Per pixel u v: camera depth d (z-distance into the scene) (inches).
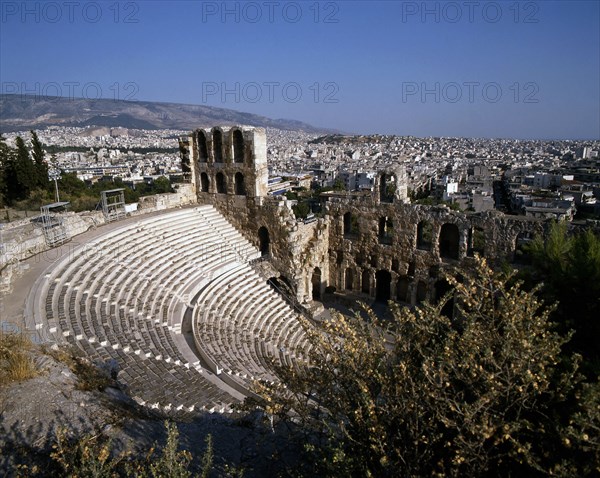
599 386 379.9
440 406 425.1
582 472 366.6
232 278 1647.4
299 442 583.2
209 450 466.3
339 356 506.3
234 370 1084.5
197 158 2011.6
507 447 425.1
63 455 423.5
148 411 689.0
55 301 1025.5
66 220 1491.1
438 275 1616.6
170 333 1160.8
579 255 828.0
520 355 425.7
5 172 2965.1
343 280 1889.8
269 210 1820.9
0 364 658.2
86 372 718.5
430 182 6653.5
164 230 1712.6
